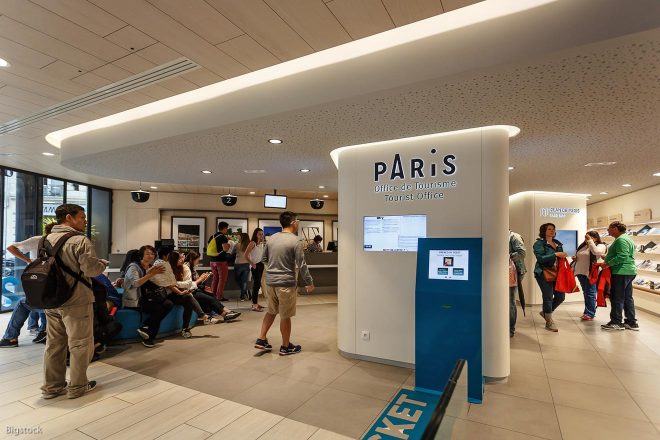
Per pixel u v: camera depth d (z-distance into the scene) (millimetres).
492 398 3145
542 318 6375
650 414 2863
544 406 2996
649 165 5211
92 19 2387
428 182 3783
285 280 4258
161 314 4695
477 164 3568
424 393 3232
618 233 5578
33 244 4695
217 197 11922
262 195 12258
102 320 4117
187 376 3609
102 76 3207
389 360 3967
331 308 7293
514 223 8539
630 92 2596
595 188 7656
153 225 11172
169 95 3596
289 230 4430
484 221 3527
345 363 4008
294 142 4012
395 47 2580
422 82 2467
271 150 4402
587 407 2977
